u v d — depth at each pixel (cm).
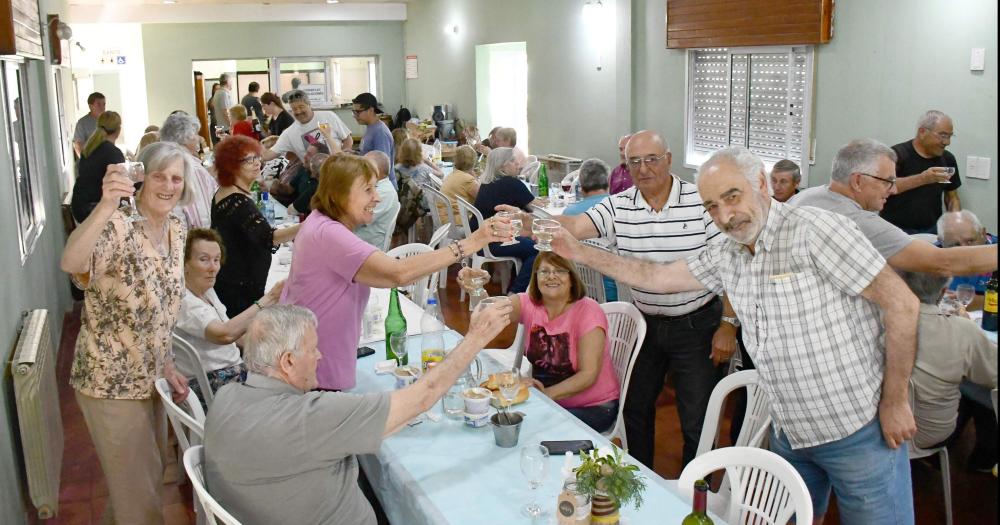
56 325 534
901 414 216
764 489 210
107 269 248
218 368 324
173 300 270
